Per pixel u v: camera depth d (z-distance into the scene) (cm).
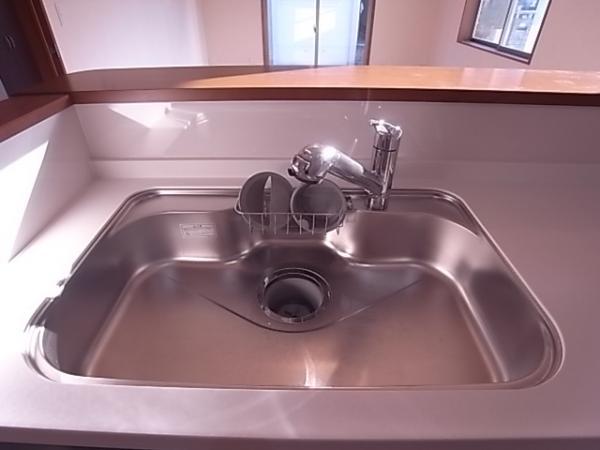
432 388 44
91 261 70
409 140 89
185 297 81
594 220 79
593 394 44
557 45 263
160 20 329
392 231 87
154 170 94
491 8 376
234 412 41
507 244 72
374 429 39
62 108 80
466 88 83
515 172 92
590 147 89
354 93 83
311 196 81
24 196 69
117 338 71
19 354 49
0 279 63
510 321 65
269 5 486
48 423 40
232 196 90
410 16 484
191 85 86
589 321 54
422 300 81
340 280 86
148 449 40
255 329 74
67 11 194
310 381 65
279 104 85
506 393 43
